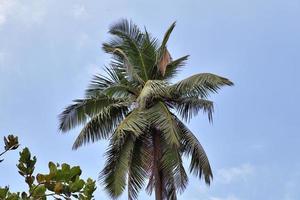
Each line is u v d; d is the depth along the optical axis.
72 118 23.06
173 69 24.53
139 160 22.11
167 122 20.91
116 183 21.53
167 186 21.69
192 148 22.00
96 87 23.17
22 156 5.57
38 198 5.40
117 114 23.19
